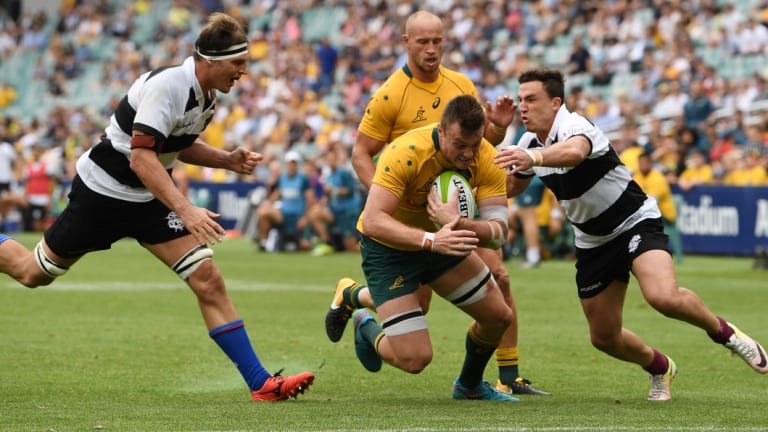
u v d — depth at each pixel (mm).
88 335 33812
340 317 25984
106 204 23062
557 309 42031
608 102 89438
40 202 94375
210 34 22234
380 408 22016
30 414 20906
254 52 122125
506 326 23141
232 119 105938
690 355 30953
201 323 37062
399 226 21422
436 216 21609
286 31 122562
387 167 21750
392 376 27234
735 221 66938
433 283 22859
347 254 72812
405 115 25922
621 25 93062
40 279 24172
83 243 23547
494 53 96625
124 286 50156
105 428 19234
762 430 19375
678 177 70062
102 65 135750
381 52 106250
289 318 38875
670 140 71375
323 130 92062
